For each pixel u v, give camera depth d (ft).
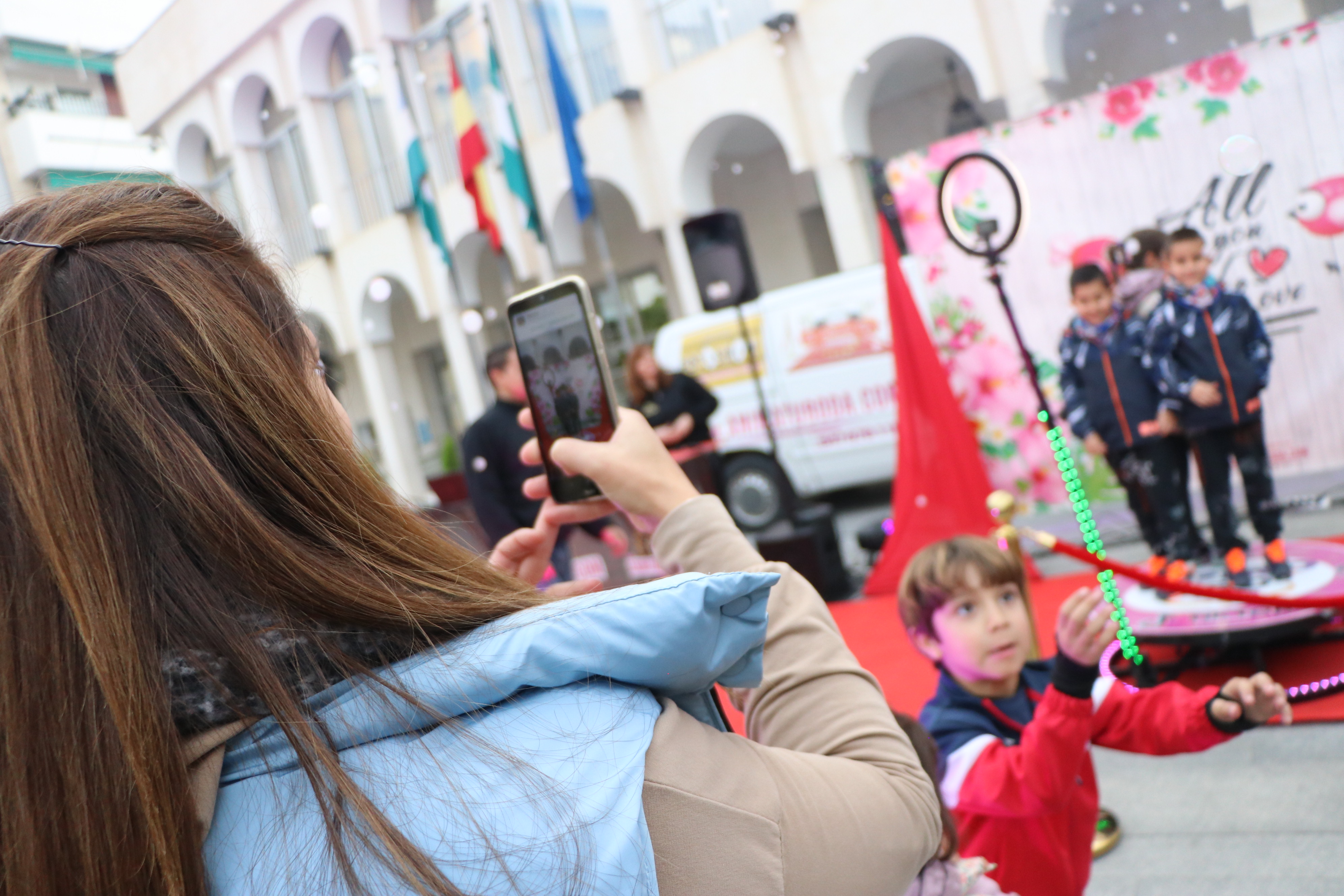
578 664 1.54
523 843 1.35
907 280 20.72
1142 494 13.37
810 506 19.94
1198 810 7.76
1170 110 14.84
